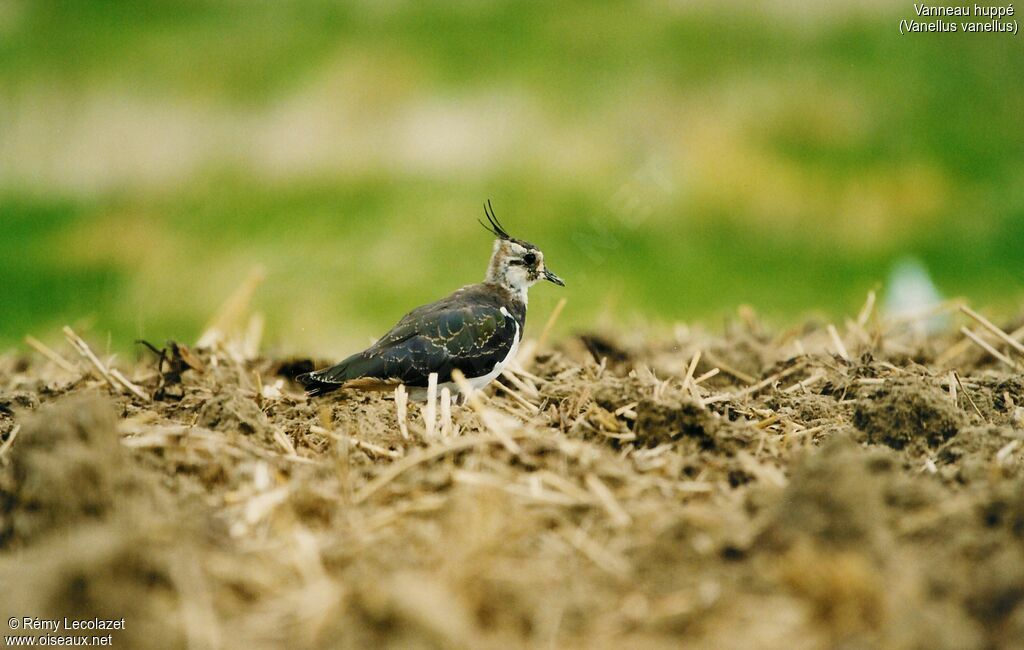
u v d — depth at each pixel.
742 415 11.15
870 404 10.37
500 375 13.15
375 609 7.14
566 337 14.95
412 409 11.16
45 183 28.48
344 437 9.91
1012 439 9.62
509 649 7.12
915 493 8.34
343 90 30.67
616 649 7.12
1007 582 7.29
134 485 8.42
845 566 7.26
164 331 22.11
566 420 10.71
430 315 12.81
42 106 30.91
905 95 30.50
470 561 7.65
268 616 7.40
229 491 9.09
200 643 7.11
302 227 25.88
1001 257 25.28
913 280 19.67
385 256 24.39
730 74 31.14
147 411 11.29
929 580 7.51
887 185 27.45
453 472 8.90
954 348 13.57
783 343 14.25
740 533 7.91
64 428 8.29
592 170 27.27
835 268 24.81
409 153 28.16
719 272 24.48
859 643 6.97
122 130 30.02
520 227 25.58
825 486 7.71
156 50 33.47
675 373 12.93
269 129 29.56
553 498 8.57
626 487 8.88
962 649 6.90
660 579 7.68
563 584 7.66
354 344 18.25
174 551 7.64
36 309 23.00
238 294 15.34
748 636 7.14
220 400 10.21
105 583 7.27
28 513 8.10
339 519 8.59
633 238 25.55
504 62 31.61
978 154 28.73
